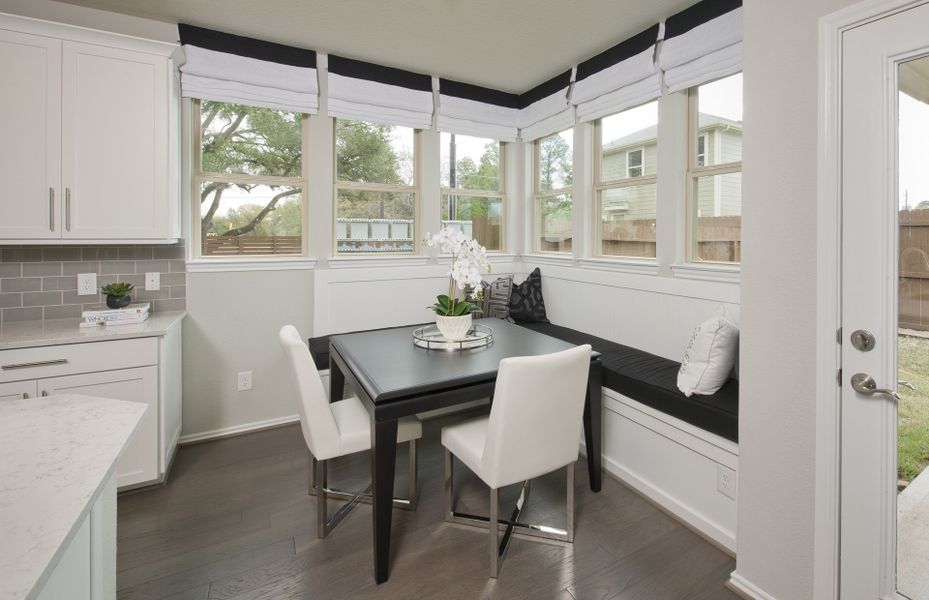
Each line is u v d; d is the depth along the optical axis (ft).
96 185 7.81
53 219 7.54
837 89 4.42
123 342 7.43
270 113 10.49
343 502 7.47
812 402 4.76
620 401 7.93
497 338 8.34
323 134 10.77
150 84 8.12
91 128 7.74
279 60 9.96
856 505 4.49
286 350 6.15
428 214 12.25
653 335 9.55
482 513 7.07
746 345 5.39
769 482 5.19
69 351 7.06
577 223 11.67
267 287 10.41
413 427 7.02
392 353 7.25
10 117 7.27
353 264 11.29
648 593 5.51
